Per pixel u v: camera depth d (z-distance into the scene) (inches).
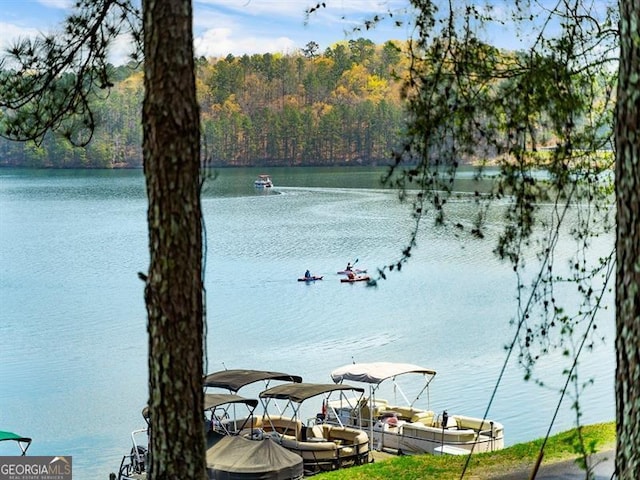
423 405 1027.3
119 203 4286.4
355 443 820.6
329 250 2534.5
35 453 858.1
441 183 360.2
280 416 916.0
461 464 559.2
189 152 287.0
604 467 496.4
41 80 373.7
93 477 780.0
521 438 883.4
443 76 356.5
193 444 288.4
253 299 1800.0
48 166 6127.0
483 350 1277.1
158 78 285.1
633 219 238.2
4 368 1218.0
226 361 1249.4
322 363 1232.2
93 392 1080.8
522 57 359.9
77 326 1514.5
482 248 2495.1
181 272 285.9
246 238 2829.7
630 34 236.1
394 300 1747.0
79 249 2652.6
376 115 6471.5
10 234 3080.7
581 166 367.9
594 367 1119.6
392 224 3176.7
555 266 1797.5
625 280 240.7
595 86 366.3
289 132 6825.8
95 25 372.2
